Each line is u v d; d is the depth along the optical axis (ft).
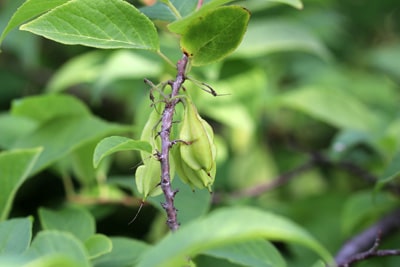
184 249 1.66
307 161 3.26
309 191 3.41
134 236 3.09
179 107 2.29
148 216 3.10
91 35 1.96
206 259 2.57
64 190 2.92
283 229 1.65
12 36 3.30
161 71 2.94
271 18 3.61
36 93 3.73
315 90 3.28
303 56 3.71
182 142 1.90
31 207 2.88
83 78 3.15
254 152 3.33
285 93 3.32
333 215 3.09
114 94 3.45
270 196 3.37
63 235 1.78
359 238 2.83
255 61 3.13
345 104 3.25
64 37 1.95
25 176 2.31
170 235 1.71
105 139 1.86
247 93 3.02
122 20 1.97
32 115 2.64
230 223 1.66
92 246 2.03
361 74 3.98
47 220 2.33
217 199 2.92
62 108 2.62
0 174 2.30
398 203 2.85
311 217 3.07
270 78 3.45
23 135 2.76
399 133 3.29
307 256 2.88
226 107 2.99
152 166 1.90
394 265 2.91
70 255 1.76
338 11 4.03
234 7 1.92
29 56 3.34
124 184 2.58
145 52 2.86
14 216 2.85
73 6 1.94
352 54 4.08
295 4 2.16
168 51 2.79
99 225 3.05
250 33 3.02
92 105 3.60
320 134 3.69
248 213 1.67
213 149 1.92
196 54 1.97
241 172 3.29
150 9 2.12
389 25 4.23
